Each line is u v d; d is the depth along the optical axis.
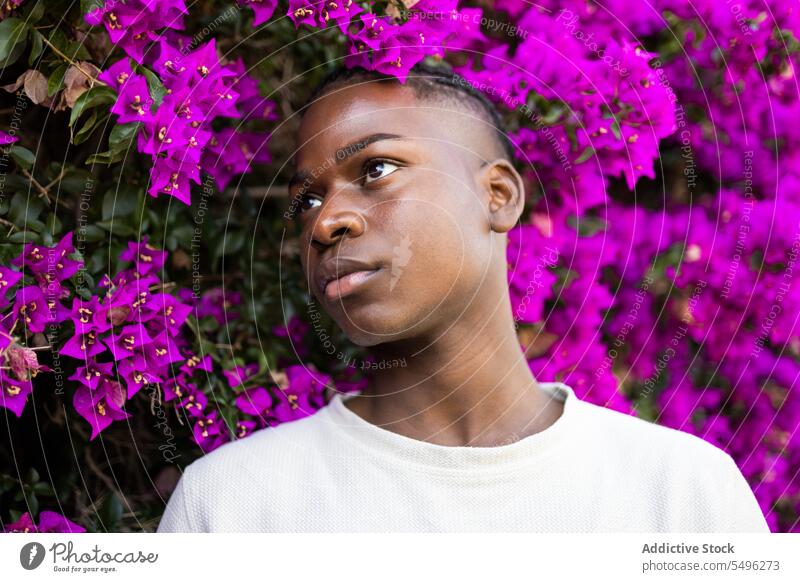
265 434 0.96
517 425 0.89
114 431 1.16
